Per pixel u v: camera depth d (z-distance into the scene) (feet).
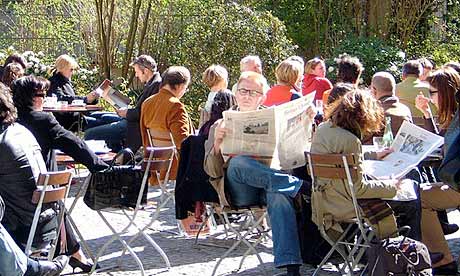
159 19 43.01
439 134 17.90
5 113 14.69
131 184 16.76
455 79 17.74
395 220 15.03
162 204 18.11
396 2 49.67
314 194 15.51
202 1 41.29
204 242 20.35
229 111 16.17
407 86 24.12
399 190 15.44
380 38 49.65
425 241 17.20
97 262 17.58
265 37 38.93
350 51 44.70
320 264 16.25
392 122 18.78
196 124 37.17
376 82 19.67
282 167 16.31
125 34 43.98
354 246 15.74
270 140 15.98
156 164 16.76
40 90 16.94
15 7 45.91
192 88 37.88
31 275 14.05
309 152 15.46
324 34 50.08
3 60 39.01
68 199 25.27
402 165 15.71
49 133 16.62
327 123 15.44
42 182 14.20
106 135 28.60
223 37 38.65
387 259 14.40
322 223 15.49
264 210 17.43
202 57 38.50
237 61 38.52
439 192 16.87
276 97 21.53
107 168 16.66
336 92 16.43
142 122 22.35
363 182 14.75
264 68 38.91
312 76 26.13
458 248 19.36
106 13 43.52
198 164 17.29
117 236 17.39
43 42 45.60
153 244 18.03
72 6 45.19
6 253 13.24
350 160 14.66
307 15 50.26
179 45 40.78
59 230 15.29
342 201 15.16
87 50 44.65
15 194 14.48
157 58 43.01
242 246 19.93
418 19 49.55
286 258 15.79
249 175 16.01
